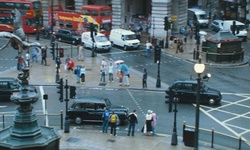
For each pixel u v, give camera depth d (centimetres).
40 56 6341
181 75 5884
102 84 5431
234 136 3828
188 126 3891
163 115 4378
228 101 4894
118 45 7512
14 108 4534
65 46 7588
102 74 5509
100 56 6912
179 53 7088
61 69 6069
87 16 8131
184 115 4391
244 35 8281
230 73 6066
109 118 3822
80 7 9300
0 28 8469
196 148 3284
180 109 4572
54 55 6638
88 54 7038
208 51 6556
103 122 3875
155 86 5356
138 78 5719
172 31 8594
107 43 7231
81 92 5119
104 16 8194
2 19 8444
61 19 8438
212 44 6506
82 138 3722
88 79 5616
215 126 4128
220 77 5844
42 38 8325
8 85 4738
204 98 4719
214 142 3656
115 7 8838
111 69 5534
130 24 8831
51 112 4400
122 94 5088
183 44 7781
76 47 7488
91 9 8144
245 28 8731
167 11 8281
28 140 1844
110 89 5266
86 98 4172
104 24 8219
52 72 5906
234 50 6575
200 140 3706
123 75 5375
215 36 6544
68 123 3841
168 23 7438
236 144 3575
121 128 4022
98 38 7288
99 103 4088
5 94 4719
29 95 1853
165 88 5291
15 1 8425
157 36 8381
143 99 4916
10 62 6475
